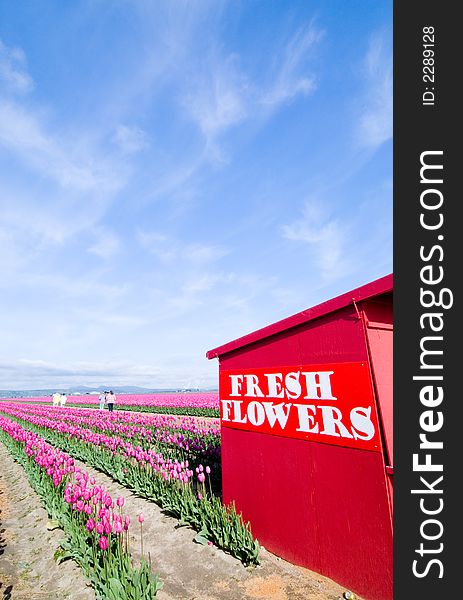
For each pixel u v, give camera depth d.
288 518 4.34
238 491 5.16
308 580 3.85
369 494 3.46
